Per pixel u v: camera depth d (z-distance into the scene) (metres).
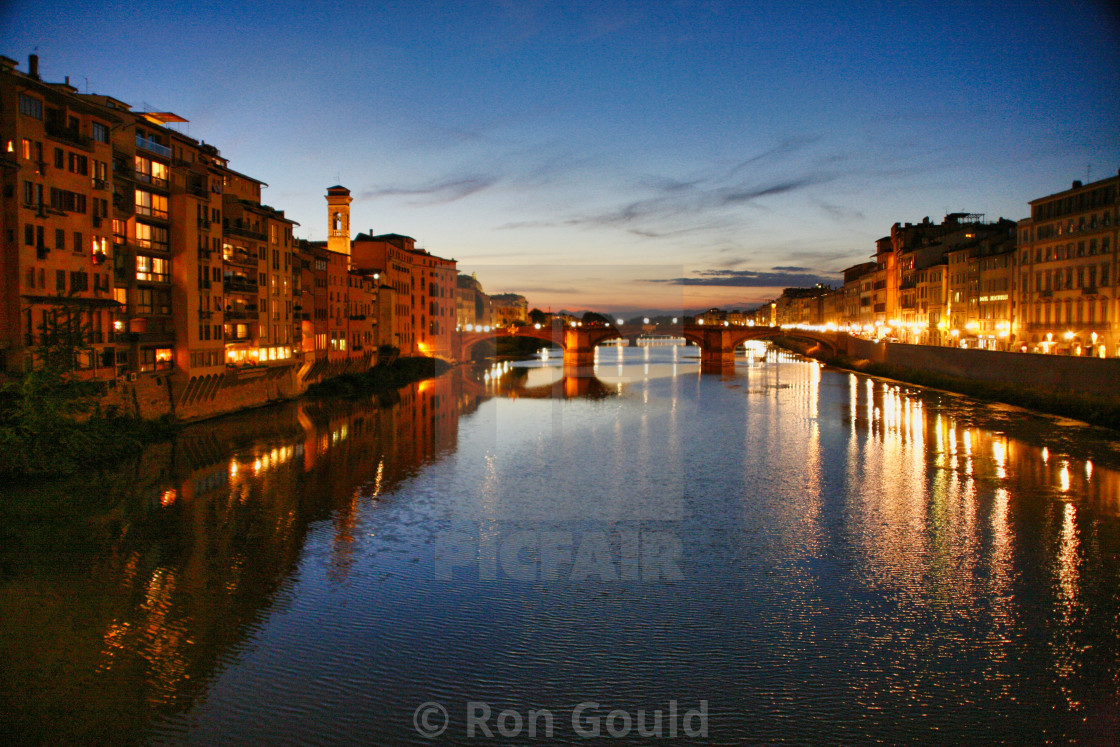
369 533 33.66
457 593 26.52
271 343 76.69
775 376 116.31
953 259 118.75
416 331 122.25
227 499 40.00
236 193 72.56
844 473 46.81
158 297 59.03
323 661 22.45
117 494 40.66
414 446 54.78
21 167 44.00
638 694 20.78
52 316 44.38
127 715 19.84
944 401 82.38
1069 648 23.61
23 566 30.16
